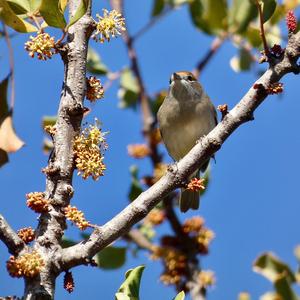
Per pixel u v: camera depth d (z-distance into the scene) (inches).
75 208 232.4
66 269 230.4
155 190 236.8
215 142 241.8
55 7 247.3
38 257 225.8
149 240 433.7
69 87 255.6
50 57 256.2
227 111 243.6
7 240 227.8
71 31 261.0
